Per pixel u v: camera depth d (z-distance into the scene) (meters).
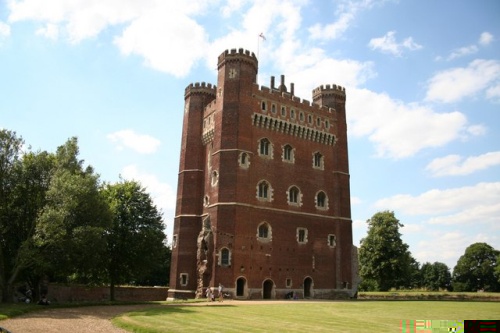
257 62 65.62
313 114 68.00
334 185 67.44
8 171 39.88
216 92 64.56
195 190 64.69
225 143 59.31
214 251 55.22
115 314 30.94
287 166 63.16
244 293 54.84
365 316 31.03
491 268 119.94
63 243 37.72
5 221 40.16
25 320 25.92
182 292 60.28
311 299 58.03
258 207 58.72
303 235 62.22
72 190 37.84
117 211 54.53
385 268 77.38
